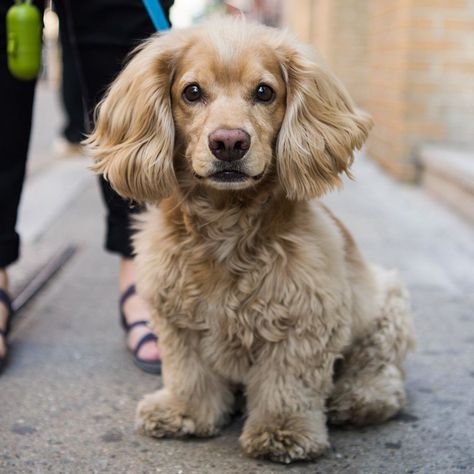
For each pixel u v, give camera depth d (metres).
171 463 0.83
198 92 0.83
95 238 1.60
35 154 2.78
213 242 0.84
